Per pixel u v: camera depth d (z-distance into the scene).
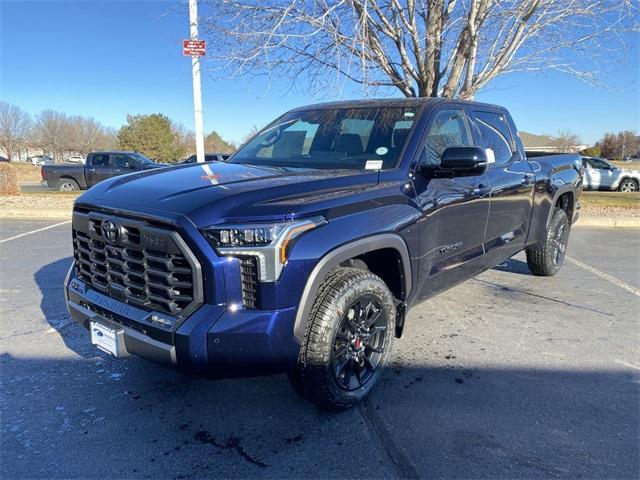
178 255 2.42
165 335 2.44
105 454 2.60
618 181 21.20
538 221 5.25
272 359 2.46
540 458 2.54
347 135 3.73
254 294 2.42
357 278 2.82
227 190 2.61
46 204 12.21
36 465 2.51
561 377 3.43
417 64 8.64
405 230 3.09
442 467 2.48
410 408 3.02
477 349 3.89
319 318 2.64
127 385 3.32
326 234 2.58
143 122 66.25
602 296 5.27
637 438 2.71
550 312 4.75
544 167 5.30
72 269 3.25
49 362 3.65
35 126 79.06
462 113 4.11
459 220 3.76
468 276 4.07
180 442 2.71
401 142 3.47
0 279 5.82
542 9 8.37
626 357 3.75
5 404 3.08
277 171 3.23
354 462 2.53
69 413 2.98
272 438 2.73
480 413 2.96
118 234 2.65
